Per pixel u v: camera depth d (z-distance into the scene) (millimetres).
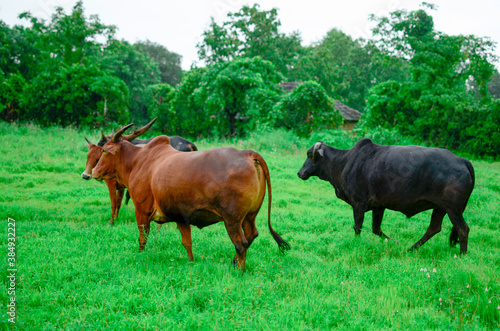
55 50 38812
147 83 48719
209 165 5164
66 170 13406
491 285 4562
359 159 6980
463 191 5945
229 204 5039
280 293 4574
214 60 38312
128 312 4109
